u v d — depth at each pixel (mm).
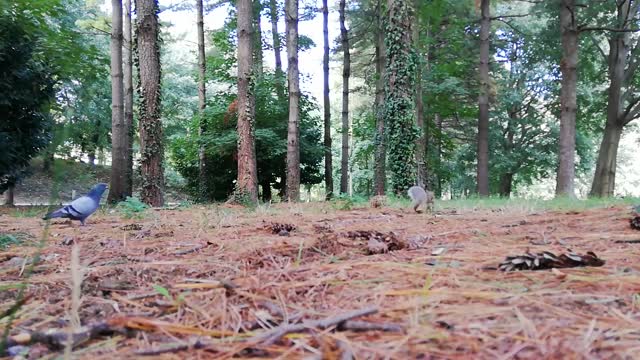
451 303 1650
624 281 1917
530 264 2230
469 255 2666
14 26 10469
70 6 22766
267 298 1787
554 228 4008
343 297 1795
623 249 2775
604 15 18516
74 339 1335
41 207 10430
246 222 5215
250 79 11578
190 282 2115
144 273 2336
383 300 1717
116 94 14055
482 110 18641
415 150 12398
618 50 19031
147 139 10531
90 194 5047
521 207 6562
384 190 18938
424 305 1617
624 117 19203
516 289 1824
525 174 28984
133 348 1310
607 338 1276
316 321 1433
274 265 2488
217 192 19844
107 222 5535
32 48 10797
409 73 12359
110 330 1424
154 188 10508
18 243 3584
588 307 1580
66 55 11656
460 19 19906
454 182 32531
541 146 27031
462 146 32719
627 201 7777
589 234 3486
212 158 19109
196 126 19844
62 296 1913
